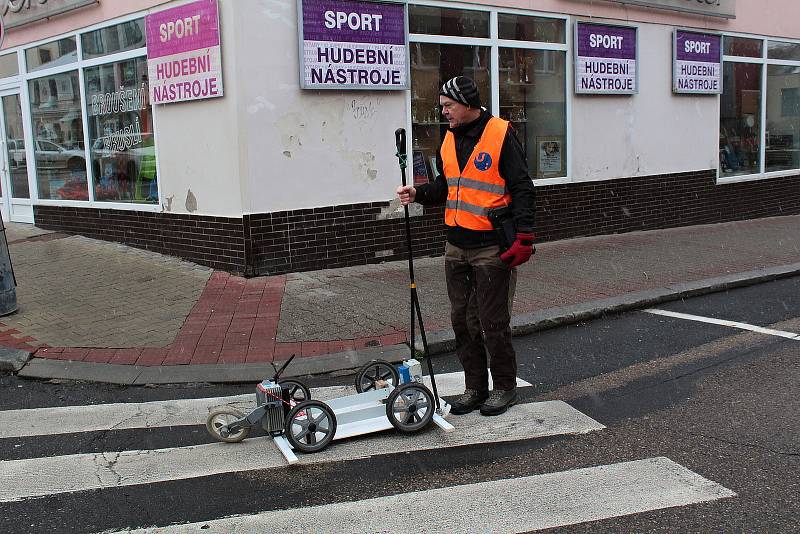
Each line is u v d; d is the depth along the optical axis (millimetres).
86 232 10609
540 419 4656
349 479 3875
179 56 8547
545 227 11047
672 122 12586
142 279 8297
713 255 10102
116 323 6758
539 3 10539
